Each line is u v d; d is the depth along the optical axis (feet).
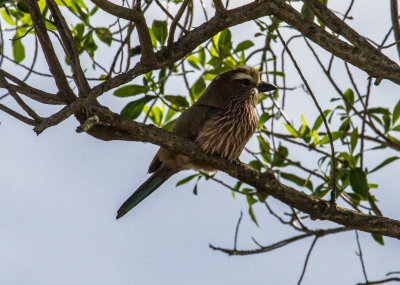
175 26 28.63
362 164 34.35
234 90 36.60
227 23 30.04
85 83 27.12
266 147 39.37
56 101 27.50
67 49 28.09
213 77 40.57
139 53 36.63
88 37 38.75
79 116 27.68
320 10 29.17
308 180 38.19
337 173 35.70
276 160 38.68
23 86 27.17
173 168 36.70
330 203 32.17
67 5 34.83
